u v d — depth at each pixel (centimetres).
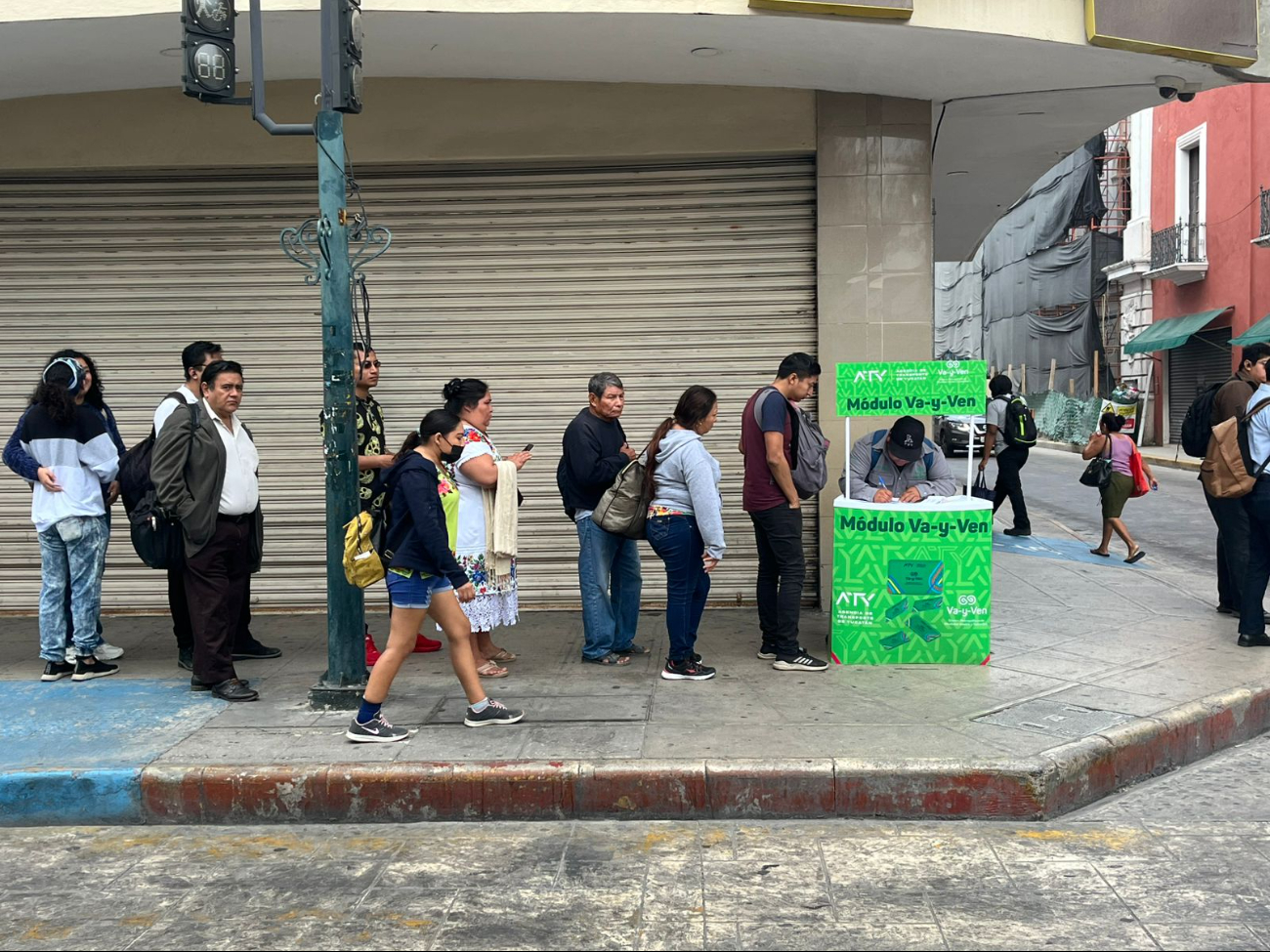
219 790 478
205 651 590
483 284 795
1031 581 899
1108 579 909
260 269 798
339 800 477
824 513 787
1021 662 637
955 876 410
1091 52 679
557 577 804
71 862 439
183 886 414
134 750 509
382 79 773
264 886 412
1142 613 771
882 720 531
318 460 803
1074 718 531
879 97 769
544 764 479
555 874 418
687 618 609
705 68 722
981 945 355
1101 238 3150
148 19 618
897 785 467
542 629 749
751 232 786
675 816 471
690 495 596
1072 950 351
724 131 771
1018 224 3775
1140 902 385
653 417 795
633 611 669
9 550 813
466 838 457
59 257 802
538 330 794
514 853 439
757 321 788
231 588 615
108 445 649
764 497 625
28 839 465
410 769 478
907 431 650
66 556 640
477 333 796
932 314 773
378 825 475
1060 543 1136
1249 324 2405
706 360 791
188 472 584
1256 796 494
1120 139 3136
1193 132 2647
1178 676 606
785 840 447
